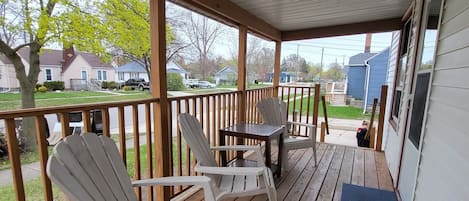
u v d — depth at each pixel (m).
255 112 4.10
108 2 3.29
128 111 5.00
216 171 1.74
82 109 1.45
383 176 2.94
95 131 2.09
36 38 2.76
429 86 1.76
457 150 1.24
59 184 0.94
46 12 2.79
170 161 2.20
